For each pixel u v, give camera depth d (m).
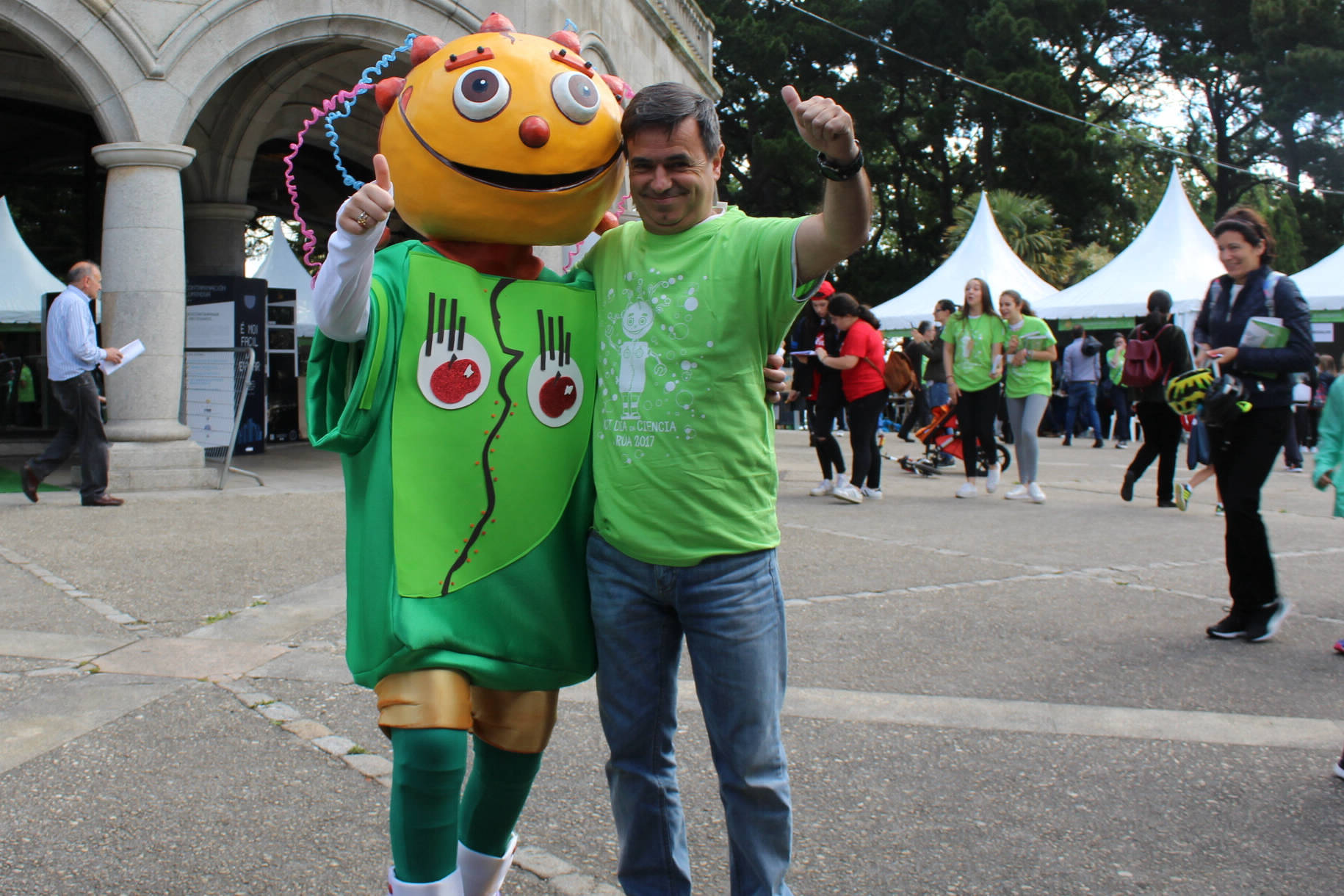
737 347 2.05
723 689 2.08
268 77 12.11
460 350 2.10
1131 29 37.31
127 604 5.10
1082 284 18.62
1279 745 3.50
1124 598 5.57
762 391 2.12
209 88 9.16
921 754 3.41
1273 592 4.74
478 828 2.29
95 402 8.12
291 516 7.76
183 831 2.81
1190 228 18.00
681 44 14.86
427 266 2.13
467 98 2.07
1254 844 2.82
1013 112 32.16
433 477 2.08
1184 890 2.58
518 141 2.06
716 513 2.05
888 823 2.92
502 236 2.18
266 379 12.67
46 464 8.26
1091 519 8.35
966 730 3.61
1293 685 4.14
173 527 7.23
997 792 3.13
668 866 2.20
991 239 20.02
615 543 2.11
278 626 4.73
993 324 9.43
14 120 13.45
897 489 10.39
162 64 8.89
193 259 13.06
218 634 4.61
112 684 3.96
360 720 3.62
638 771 2.19
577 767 3.28
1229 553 4.79
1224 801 3.08
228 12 9.06
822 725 3.64
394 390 2.08
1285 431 4.71
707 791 3.13
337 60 12.09
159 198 9.07
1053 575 6.12
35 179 14.39
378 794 3.06
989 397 9.51
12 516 7.69
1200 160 38.03
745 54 32.91
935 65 34.59
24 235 14.80
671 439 2.05
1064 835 2.86
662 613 2.16
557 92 2.10
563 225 2.19
